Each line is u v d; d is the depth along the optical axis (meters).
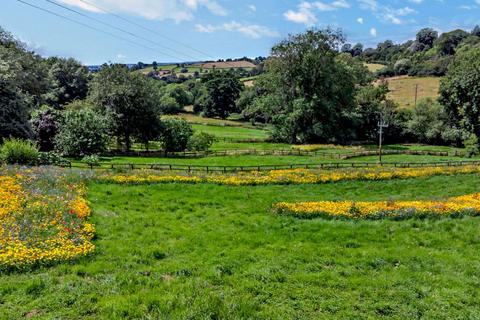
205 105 129.62
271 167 37.84
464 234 16.97
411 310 10.49
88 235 15.12
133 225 17.44
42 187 20.95
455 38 164.12
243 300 10.52
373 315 10.25
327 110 70.56
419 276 12.48
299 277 12.15
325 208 20.39
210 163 44.56
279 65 73.00
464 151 59.25
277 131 72.62
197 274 12.26
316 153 54.03
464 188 30.17
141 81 58.50
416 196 27.42
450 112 76.69
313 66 71.56
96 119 49.81
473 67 67.31
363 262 13.62
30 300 10.20
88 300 10.24
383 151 56.78
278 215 19.97
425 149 68.56
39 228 14.69
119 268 12.62
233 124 104.94
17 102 40.00
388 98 112.06
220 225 18.11
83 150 48.31
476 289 11.73
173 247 14.74
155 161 45.66
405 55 184.50
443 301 10.98
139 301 10.24
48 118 48.97
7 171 23.47
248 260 13.57
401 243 15.92
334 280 12.07
